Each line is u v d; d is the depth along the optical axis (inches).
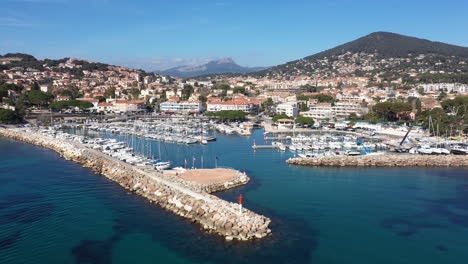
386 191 4001.0
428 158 5315.0
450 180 4439.0
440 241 2810.0
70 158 5693.9
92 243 2743.6
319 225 3058.6
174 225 3034.0
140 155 5762.8
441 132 7549.2
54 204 3548.2
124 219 3174.2
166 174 4384.8
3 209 3400.6
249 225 2851.9
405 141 6953.7
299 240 2770.7
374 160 5275.6
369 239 2819.9
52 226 3038.9
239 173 4554.6
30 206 3484.3
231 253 2564.0
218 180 4212.6
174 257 2522.1
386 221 3166.8
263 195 3831.2
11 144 7096.5
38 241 2780.5
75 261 2495.1
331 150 6392.7
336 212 3351.4
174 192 3599.9
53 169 4965.6
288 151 6427.2
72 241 2780.5
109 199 3695.9
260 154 6151.6
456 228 3034.0
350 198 3754.9
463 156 5433.1
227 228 2866.6
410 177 4591.5
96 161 5201.8
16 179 4426.7
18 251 2632.9
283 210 3388.3
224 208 3129.9
